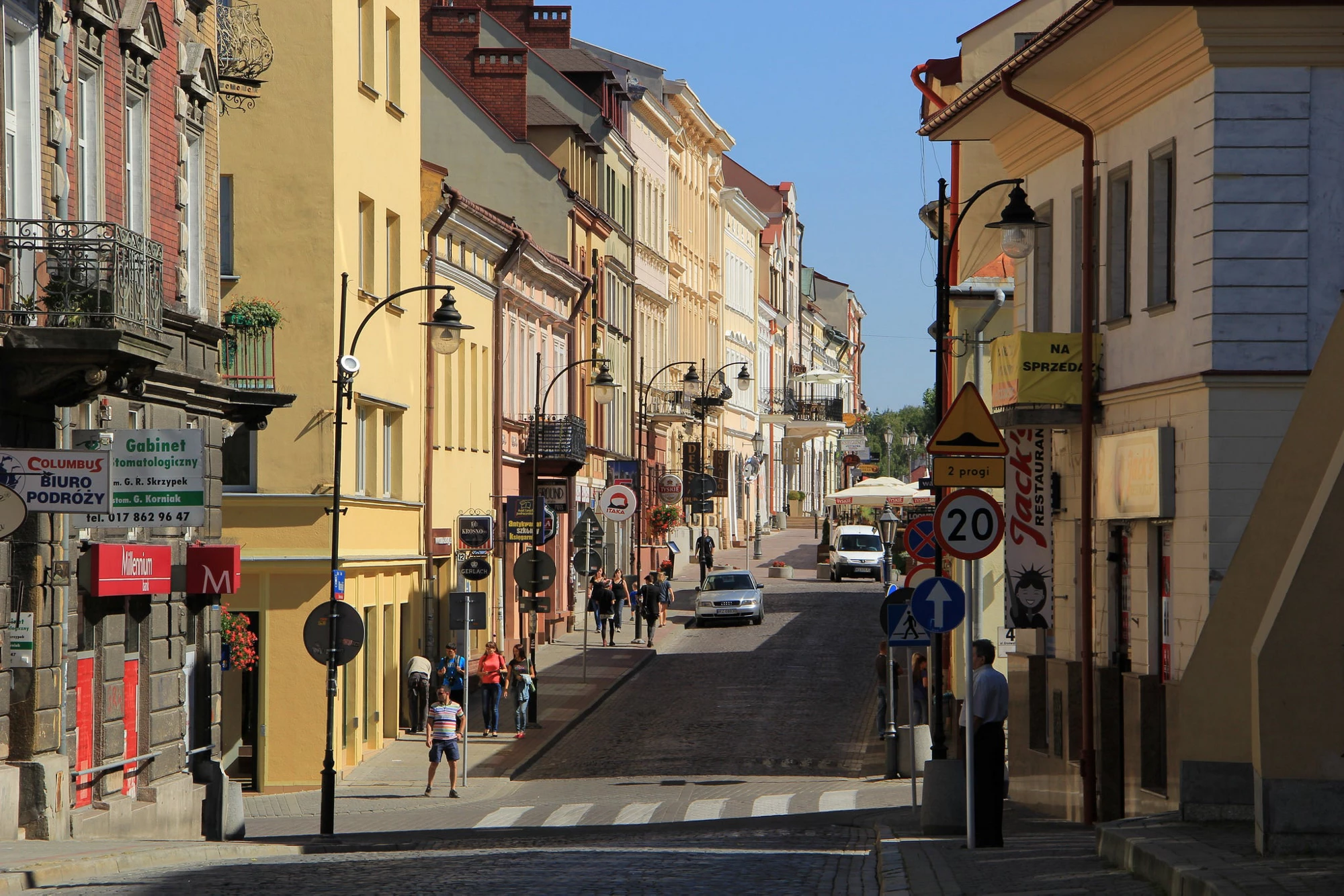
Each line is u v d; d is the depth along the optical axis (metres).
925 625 27.91
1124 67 30.81
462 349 66.19
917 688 53.47
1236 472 27.50
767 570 125.06
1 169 28.11
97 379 28.23
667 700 64.94
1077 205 35.56
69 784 29.86
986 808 26.12
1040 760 36.38
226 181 50.16
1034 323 38.31
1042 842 26.78
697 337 133.25
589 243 92.81
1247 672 24.17
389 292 56.97
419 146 59.88
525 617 77.69
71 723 30.80
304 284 49.91
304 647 49.00
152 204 34.81
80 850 26.52
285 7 50.22
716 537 140.38
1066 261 36.12
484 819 41.16
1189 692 24.39
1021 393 32.75
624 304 105.25
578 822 39.91
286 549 49.25
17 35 28.75
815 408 171.62
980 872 22.38
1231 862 18.64
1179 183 29.14
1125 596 32.25
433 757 46.31
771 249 171.62
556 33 104.69
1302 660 19.22
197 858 28.45
